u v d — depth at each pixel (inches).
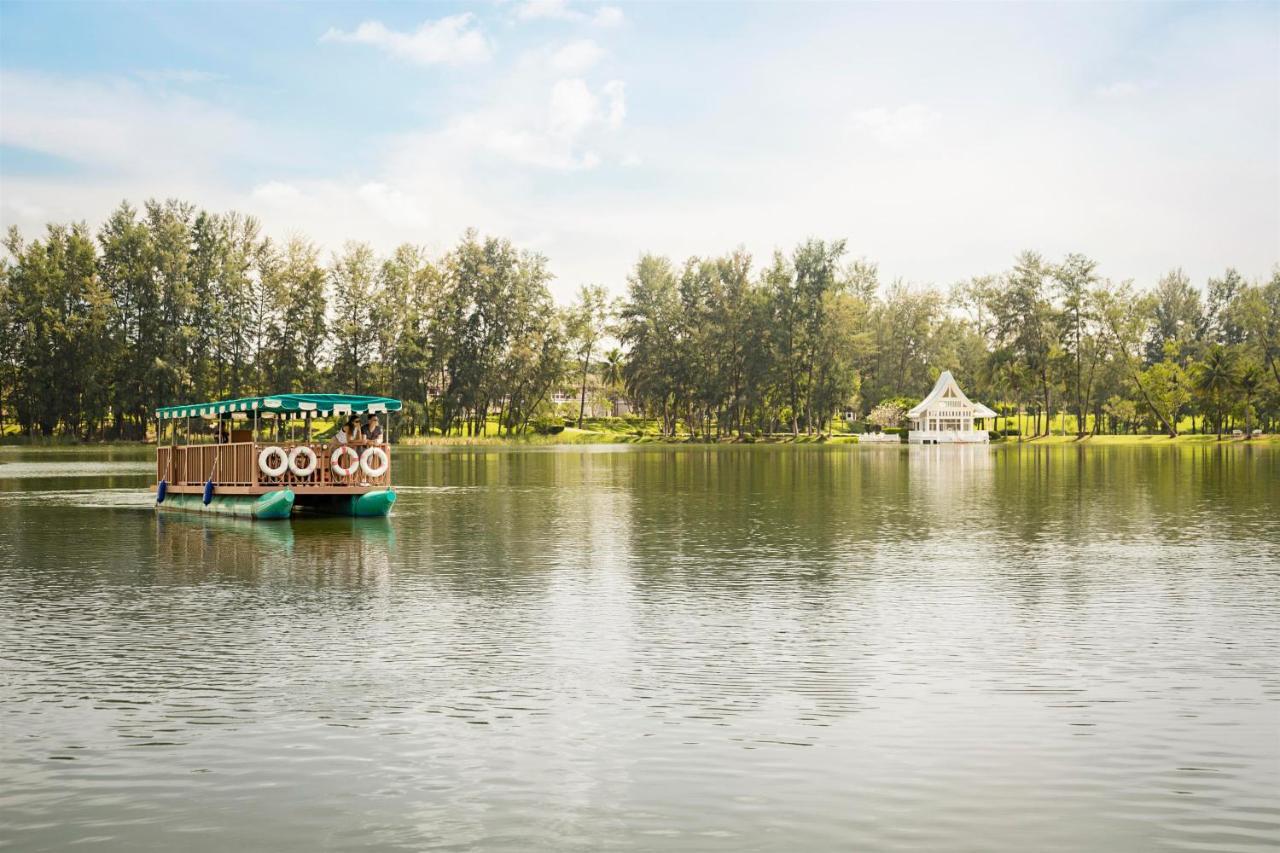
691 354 5836.6
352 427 1269.7
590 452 3917.3
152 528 1082.1
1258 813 305.4
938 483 1825.8
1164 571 749.3
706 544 922.1
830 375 5974.4
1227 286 7544.3
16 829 297.6
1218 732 376.2
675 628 553.3
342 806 312.2
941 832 292.5
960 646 509.7
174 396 4665.4
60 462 2883.9
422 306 5344.5
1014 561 804.6
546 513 1237.1
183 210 4909.0
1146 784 327.0
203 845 287.1
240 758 352.2
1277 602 622.8
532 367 5561.0
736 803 312.7
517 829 295.4
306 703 414.0
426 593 664.4
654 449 4370.1
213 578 731.4
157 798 319.0
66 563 812.6
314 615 590.6
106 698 421.4
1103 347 5639.8
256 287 5032.0
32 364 4640.8
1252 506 1304.1
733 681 445.4
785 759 349.1
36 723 389.7
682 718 393.7
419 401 5211.6
